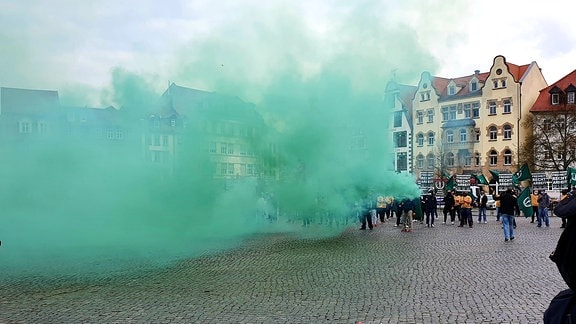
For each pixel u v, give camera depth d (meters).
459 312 8.05
